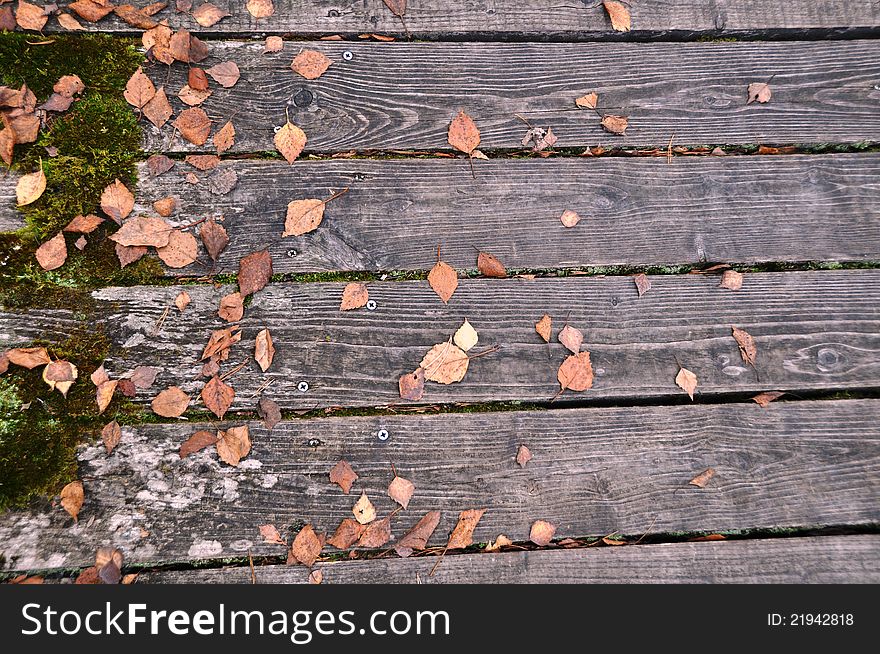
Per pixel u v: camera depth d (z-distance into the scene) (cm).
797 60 190
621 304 178
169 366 167
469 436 171
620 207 182
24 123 169
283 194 176
